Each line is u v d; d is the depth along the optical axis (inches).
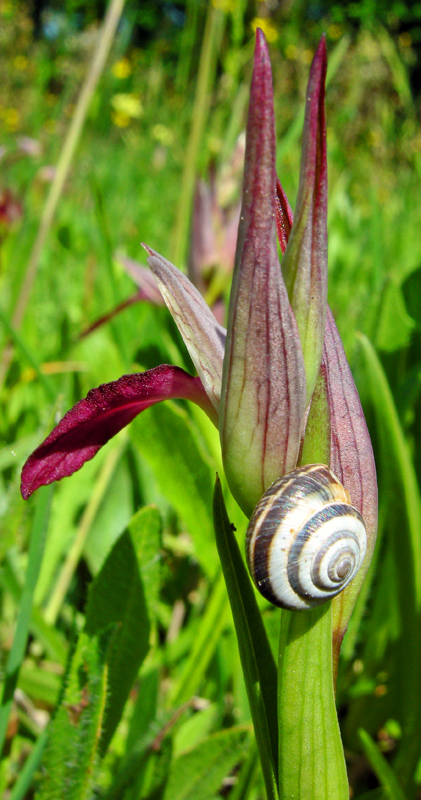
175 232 12.1
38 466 4.9
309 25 30.3
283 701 4.6
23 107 35.0
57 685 7.5
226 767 6.1
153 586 5.9
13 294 12.9
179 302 4.8
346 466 4.7
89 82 11.0
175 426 7.4
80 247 23.0
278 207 4.8
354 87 30.4
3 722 5.9
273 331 4.3
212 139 20.0
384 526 8.7
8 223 18.3
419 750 7.3
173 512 10.9
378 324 9.8
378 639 8.6
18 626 5.9
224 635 8.0
